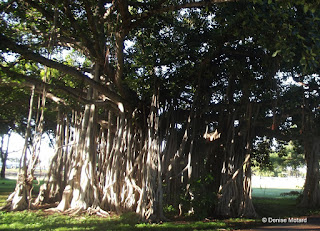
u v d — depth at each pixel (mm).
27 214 10594
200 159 13820
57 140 15250
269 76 12016
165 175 12445
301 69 11477
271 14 8453
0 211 11055
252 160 17172
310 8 7004
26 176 11883
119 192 12078
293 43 8320
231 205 12805
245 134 13625
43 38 11664
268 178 62281
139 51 14031
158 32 13344
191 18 13438
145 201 10867
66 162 15086
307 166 16656
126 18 9164
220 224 10367
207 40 12812
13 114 20125
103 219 10352
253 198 21750
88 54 12516
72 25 10516
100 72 13297
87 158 11773
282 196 24656
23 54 8906
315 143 15914
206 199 11812
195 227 9633
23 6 10883
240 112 13680
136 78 13438
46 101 15859
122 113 12328
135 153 13062
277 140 17328
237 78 13836
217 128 13789
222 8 10211
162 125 13523
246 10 9133
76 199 11344
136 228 9102
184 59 13016
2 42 8430
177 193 12609
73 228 8656
